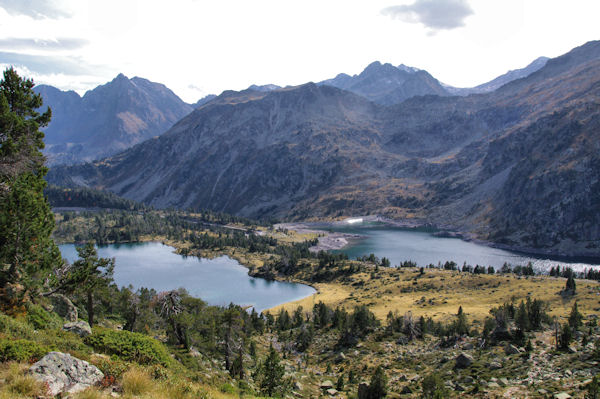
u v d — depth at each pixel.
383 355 84.31
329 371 77.38
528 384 51.12
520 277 182.75
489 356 68.69
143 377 20.89
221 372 53.56
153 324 68.69
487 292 161.62
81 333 32.41
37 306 34.03
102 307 76.00
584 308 117.31
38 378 17.30
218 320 63.88
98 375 20.12
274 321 137.25
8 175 36.44
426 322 106.88
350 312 149.25
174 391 21.52
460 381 57.88
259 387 53.19
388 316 117.19
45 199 40.50
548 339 73.31
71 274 41.22
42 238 37.66
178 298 62.91
